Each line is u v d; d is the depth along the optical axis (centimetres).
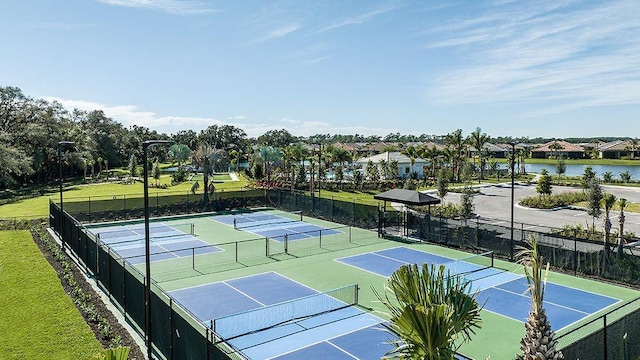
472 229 2683
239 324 1574
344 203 3638
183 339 1152
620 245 2092
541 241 2389
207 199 4244
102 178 7931
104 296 1814
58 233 2978
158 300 1313
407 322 634
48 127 7425
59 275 2081
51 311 1634
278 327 1542
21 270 2155
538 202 4403
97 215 3750
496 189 6159
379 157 7562
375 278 2139
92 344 1368
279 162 6688
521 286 1988
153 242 2953
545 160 13312
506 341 1438
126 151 11181
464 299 690
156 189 5856
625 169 10256
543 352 639
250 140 14925
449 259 2480
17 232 3142
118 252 2667
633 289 1959
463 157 8038
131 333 1464
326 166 6344
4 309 1653
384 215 3262
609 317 1627
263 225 3544
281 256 2572
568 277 2144
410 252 2655
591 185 3184
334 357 1327
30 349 1330
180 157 8731
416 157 7788
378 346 1395
